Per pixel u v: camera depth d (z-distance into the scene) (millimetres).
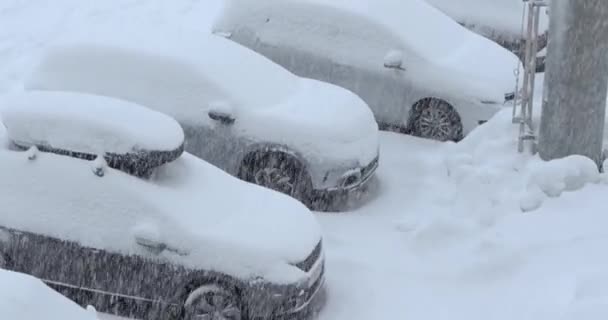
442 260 12188
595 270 10992
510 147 14289
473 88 15977
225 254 9945
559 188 12898
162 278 10055
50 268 10281
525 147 14156
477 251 12094
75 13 23250
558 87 13422
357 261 12078
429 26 17172
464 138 15406
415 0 17875
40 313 7441
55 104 10703
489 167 13883
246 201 10906
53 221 10180
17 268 10352
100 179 10203
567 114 13430
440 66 16188
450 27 17672
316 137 13227
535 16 13859
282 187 13406
